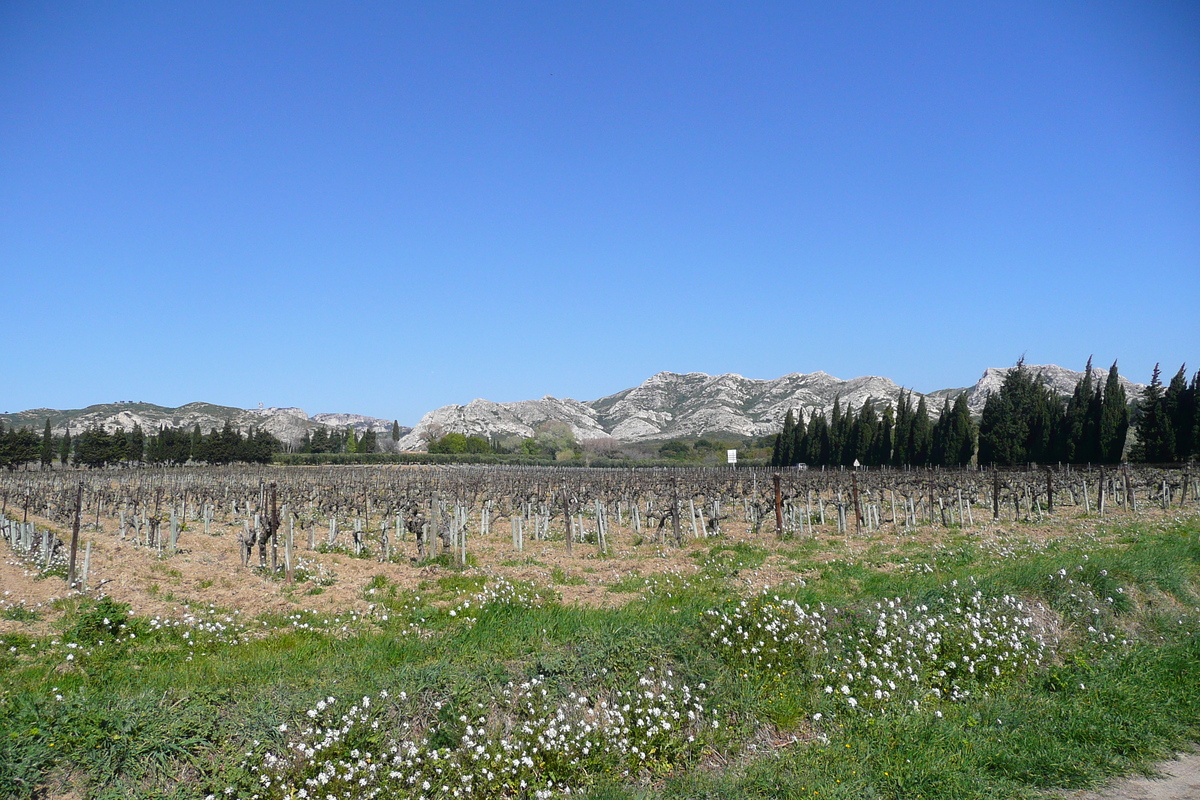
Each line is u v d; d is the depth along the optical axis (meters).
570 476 53.09
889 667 9.36
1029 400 60.84
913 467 63.88
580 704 7.97
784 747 7.89
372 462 95.56
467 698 7.64
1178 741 7.98
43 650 10.55
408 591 14.80
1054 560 14.83
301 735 6.93
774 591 13.23
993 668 9.73
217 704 7.23
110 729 6.57
